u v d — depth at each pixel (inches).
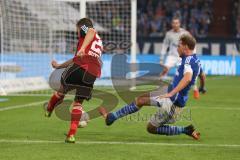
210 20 4089.6
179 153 940.6
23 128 1218.0
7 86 2059.5
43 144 1015.6
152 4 4146.2
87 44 1009.5
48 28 2356.1
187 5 4111.7
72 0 2052.2
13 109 1565.0
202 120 1381.6
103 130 1199.6
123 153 936.3
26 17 2310.5
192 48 1023.6
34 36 2337.6
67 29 2388.0
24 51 2309.3
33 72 2313.0
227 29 4079.7
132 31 2171.5
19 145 1003.9
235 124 1316.4
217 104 1745.8
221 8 4126.5
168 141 1063.6
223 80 2824.8
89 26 1032.8
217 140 1083.9
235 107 1670.8
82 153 932.0
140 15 4097.0
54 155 912.9
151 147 995.3
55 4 2343.8
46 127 1234.6
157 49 3462.1
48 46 2359.7
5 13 2256.4
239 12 4037.9
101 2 2687.0
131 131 1188.5
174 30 2090.3
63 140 1063.0
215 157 911.7
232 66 3201.3
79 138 1091.3
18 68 2273.6
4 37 2281.0
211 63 3208.7
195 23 4033.0
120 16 2687.0
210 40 3415.4
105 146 1001.5
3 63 2194.9
